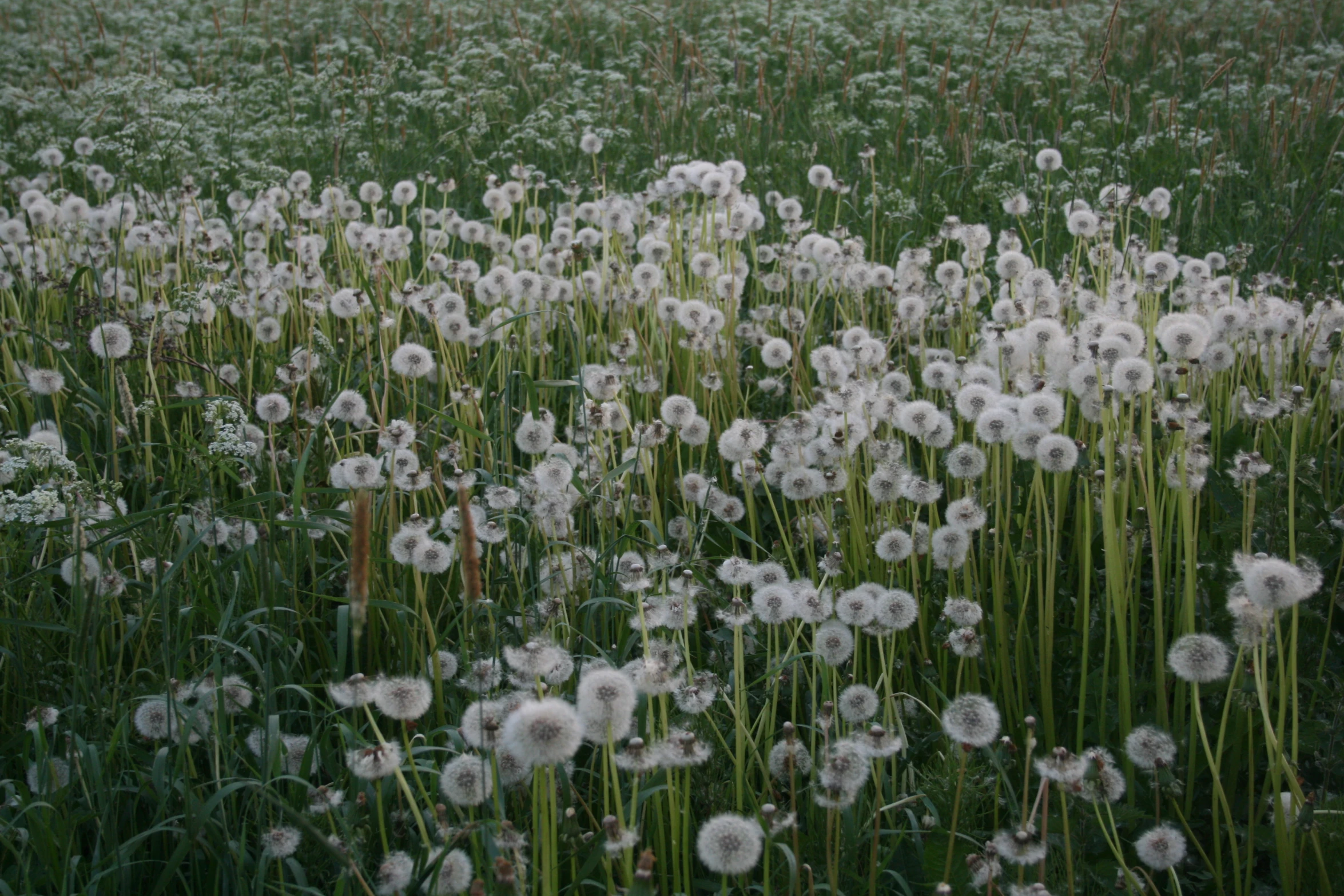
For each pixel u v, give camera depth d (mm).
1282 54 10820
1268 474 3580
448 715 3203
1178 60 11406
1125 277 4676
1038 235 7027
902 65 10148
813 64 11109
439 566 3115
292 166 8344
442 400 4578
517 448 4547
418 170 8406
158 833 2805
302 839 2609
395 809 2850
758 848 2143
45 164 7105
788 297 6016
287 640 3154
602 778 2750
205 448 3668
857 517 3664
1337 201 7109
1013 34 12203
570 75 10945
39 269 5672
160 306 4695
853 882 2713
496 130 9172
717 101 9945
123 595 3434
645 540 3727
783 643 3568
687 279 6031
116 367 4004
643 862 1934
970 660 3400
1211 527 3869
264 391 4965
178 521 3643
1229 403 4348
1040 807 3006
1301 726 3004
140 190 6992
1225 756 3064
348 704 2354
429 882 2385
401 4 13547
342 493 3848
